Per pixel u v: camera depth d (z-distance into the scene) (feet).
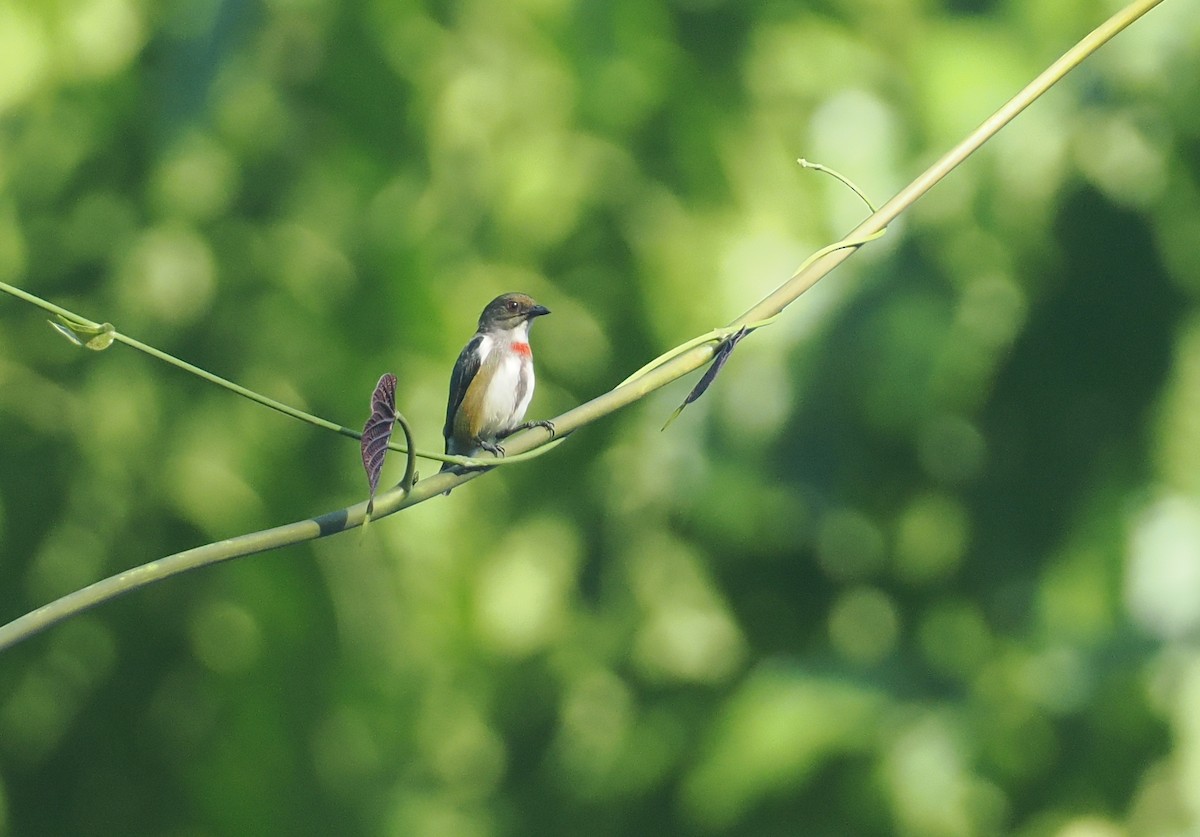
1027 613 43.65
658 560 45.19
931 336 38.91
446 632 44.27
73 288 41.04
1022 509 44.50
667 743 45.19
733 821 39.58
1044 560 44.06
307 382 41.96
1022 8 40.83
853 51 43.34
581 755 46.19
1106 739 37.22
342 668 42.98
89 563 40.57
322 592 42.16
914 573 46.11
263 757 42.29
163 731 42.93
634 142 43.37
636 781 45.06
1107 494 41.57
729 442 41.45
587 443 45.11
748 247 42.37
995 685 40.78
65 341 40.60
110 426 39.63
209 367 41.06
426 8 42.22
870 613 46.44
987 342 40.06
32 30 40.29
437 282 42.09
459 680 45.39
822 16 43.75
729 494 41.42
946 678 43.29
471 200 42.45
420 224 41.96
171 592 41.60
